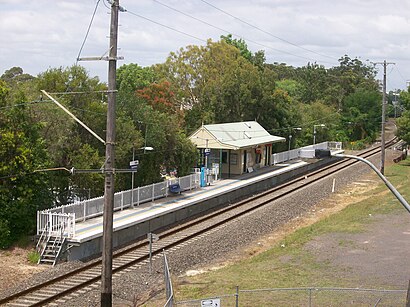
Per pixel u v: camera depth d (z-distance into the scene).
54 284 22.44
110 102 17.84
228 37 102.19
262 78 67.38
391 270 22.67
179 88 74.25
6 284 22.31
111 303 18.28
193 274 24.16
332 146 80.06
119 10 17.59
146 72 77.88
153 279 23.17
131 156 37.38
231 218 36.66
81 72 38.00
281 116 67.94
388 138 107.50
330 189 49.50
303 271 22.78
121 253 27.31
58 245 26.59
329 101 113.31
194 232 32.16
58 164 32.81
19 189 28.38
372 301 18.39
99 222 30.44
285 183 52.72
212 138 49.97
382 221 33.03
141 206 35.72
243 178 50.06
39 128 30.75
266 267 23.77
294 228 34.75
